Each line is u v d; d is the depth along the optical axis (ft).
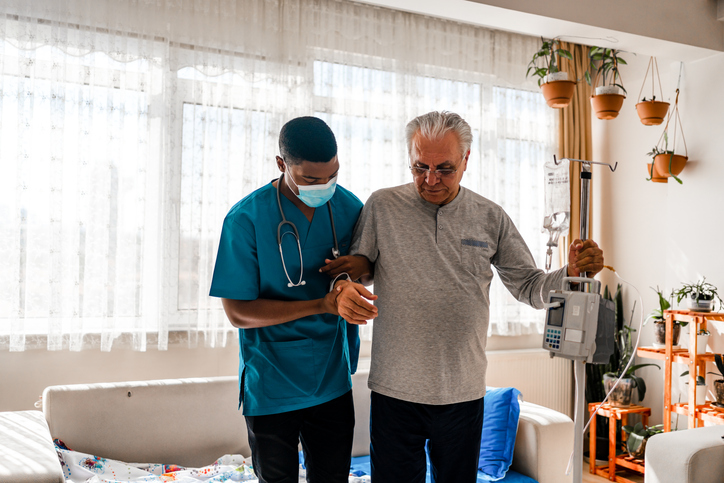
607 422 13.04
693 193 11.79
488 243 5.52
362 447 9.19
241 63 10.88
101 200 9.95
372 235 5.43
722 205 11.22
